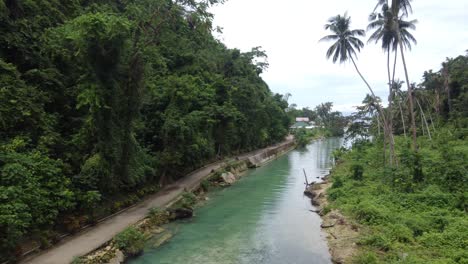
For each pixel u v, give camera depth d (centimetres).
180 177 2992
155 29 2155
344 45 3297
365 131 6166
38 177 1370
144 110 2638
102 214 1775
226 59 5188
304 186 3145
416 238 1504
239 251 1569
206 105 3456
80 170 1675
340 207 2086
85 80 1717
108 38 1670
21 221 1127
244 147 5209
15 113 1465
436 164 2459
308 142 8462
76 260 1234
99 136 1714
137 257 1473
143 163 2258
